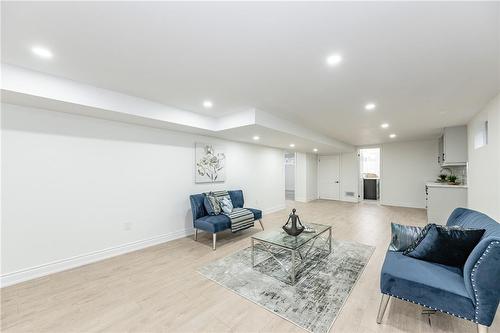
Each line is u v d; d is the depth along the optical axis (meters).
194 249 3.35
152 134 3.58
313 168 8.42
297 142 5.32
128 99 2.74
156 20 1.37
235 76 2.21
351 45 1.66
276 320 1.76
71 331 1.67
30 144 2.47
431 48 1.70
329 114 3.62
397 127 4.62
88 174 2.90
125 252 3.22
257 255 3.10
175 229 3.88
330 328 1.67
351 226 4.58
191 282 2.36
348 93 2.66
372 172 9.16
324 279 2.39
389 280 1.63
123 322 1.75
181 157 3.99
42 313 1.87
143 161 3.47
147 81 2.33
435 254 1.78
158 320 1.77
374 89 2.54
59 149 2.67
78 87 2.35
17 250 2.38
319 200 8.18
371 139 6.30
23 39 1.57
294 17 1.34
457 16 1.33
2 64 1.92
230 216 3.72
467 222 1.98
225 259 2.96
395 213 5.85
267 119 3.53
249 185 5.49
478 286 1.32
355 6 1.25
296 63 1.94
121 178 3.21
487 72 2.11
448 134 4.55
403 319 1.76
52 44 1.64
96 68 2.04
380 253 3.11
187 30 1.47
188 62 1.92
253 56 1.82
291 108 3.29
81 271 2.63
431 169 6.41
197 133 4.12
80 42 1.62
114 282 2.37
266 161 6.07
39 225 2.52
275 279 2.41
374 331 1.64
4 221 2.32
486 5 1.24
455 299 1.39
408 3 1.23
